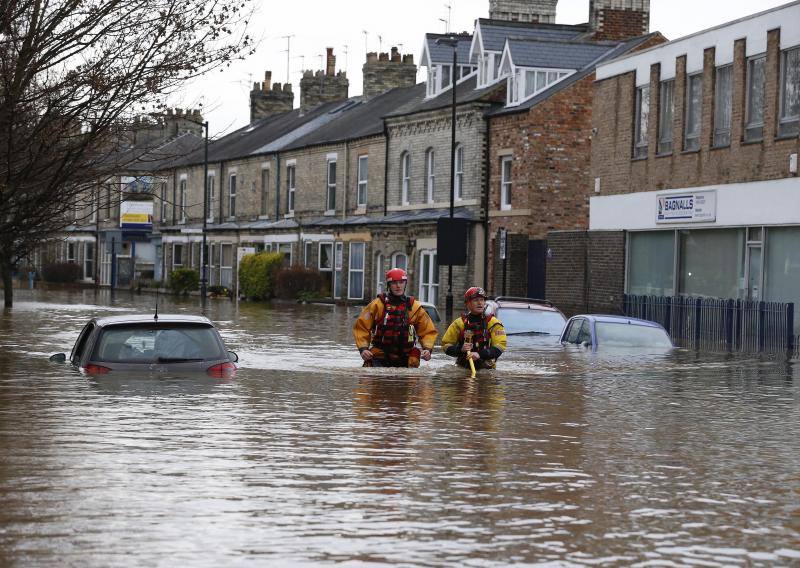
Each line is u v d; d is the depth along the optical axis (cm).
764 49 4962
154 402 2069
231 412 1973
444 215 7762
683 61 5519
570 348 3550
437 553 1079
